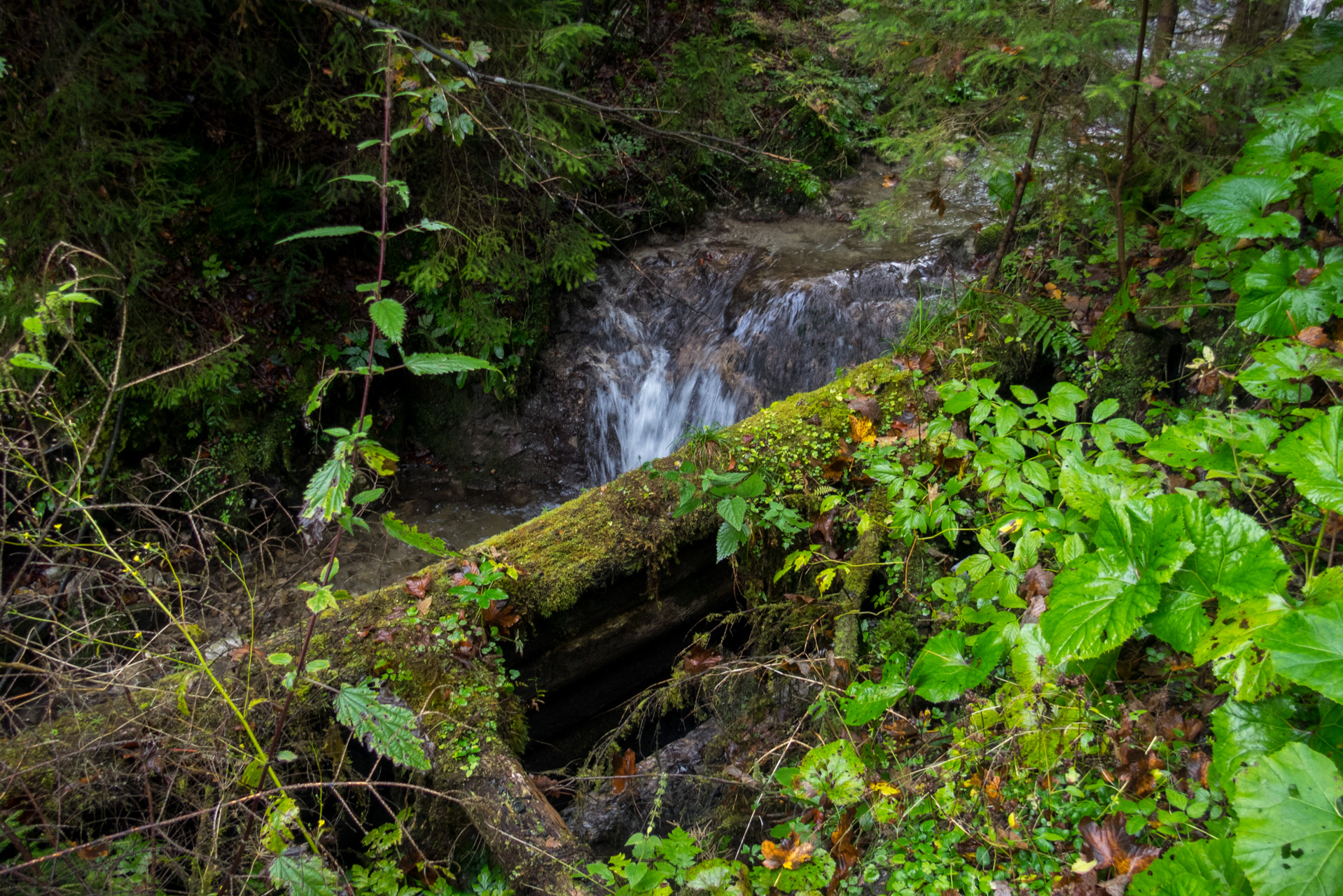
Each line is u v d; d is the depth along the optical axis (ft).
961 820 6.33
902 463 10.28
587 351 19.43
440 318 17.43
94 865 5.85
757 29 24.63
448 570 9.30
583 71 20.27
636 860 6.40
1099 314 12.05
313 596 5.52
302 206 16.02
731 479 9.57
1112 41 9.91
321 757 7.75
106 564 9.83
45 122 13.15
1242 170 8.49
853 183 23.44
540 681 9.60
